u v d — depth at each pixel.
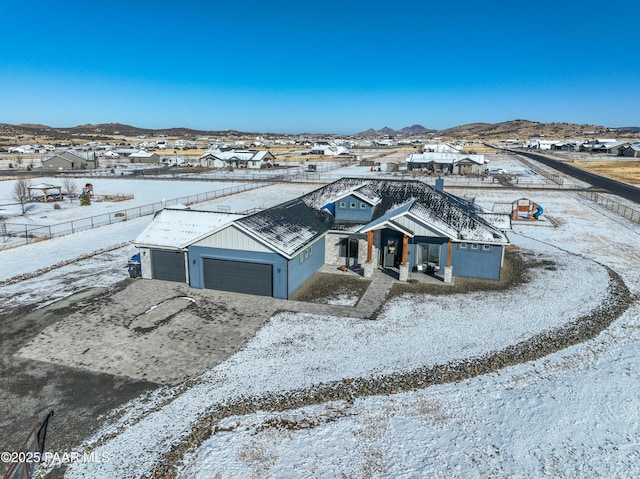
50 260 31.44
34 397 15.48
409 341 19.67
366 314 22.53
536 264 31.02
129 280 27.25
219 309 23.03
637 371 17.30
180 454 12.87
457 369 17.36
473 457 12.84
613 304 23.69
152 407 15.01
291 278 24.75
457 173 94.94
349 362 17.91
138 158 122.62
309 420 14.45
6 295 24.61
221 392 15.88
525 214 50.19
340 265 30.25
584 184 76.19
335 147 161.00
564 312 22.73
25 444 12.50
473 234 27.73
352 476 12.15
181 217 28.25
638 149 138.38
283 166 114.62
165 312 22.61
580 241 37.81
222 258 25.08
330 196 34.00
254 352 18.69
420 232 27.88
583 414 14.73
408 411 14.93
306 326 21.14
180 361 17.92
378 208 31.69
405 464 12.59
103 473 12.12
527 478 12.05
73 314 22.20
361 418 14.57
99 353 18.47
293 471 12.32
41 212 50.47
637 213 50.34
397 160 126.25
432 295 25.09
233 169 106.12
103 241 37.09
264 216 26.91
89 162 105.31
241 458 12.80
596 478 12.04
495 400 15.52
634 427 14.10
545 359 18.27
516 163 119.81
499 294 25.30
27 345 19.06
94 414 14.62
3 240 37.25
